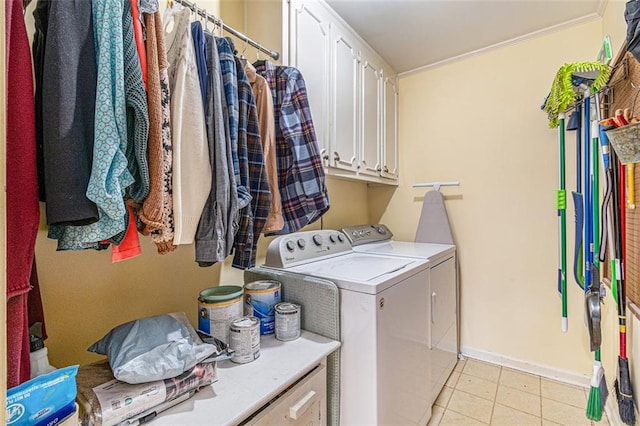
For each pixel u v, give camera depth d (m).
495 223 2.25
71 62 0.63
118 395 0.72
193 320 1.33
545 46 2.04
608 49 1.62
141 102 0.71
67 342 0.96
